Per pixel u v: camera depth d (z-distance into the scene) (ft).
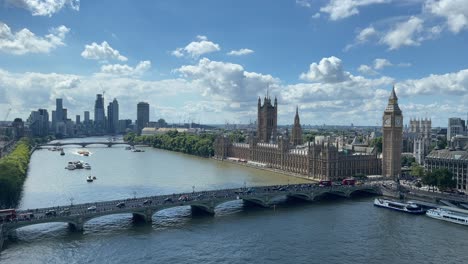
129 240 616.39
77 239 617.21
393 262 538.06
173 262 530.27
